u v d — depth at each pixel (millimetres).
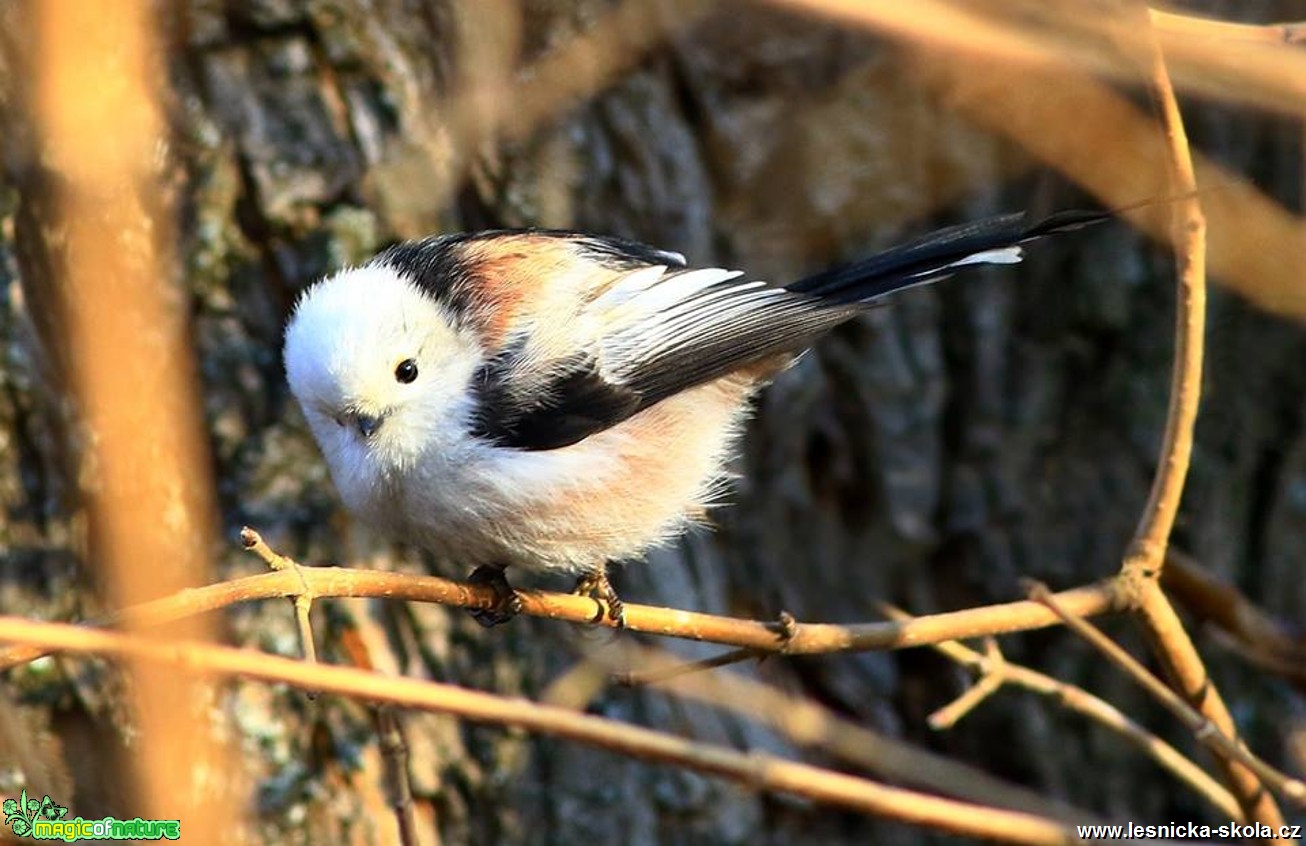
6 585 9125
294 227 9570
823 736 9617
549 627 10031
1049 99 10398
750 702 9766
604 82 9375
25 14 7207
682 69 10688
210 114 9492
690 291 9125
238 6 9539
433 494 8359
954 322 11617
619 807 10117
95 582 9070
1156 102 7133
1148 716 11781
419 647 9797
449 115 9305
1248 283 10133
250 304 9555
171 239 9328
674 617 7523
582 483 8492
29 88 8781
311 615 9531
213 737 9148
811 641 7270
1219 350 11859
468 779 9883
